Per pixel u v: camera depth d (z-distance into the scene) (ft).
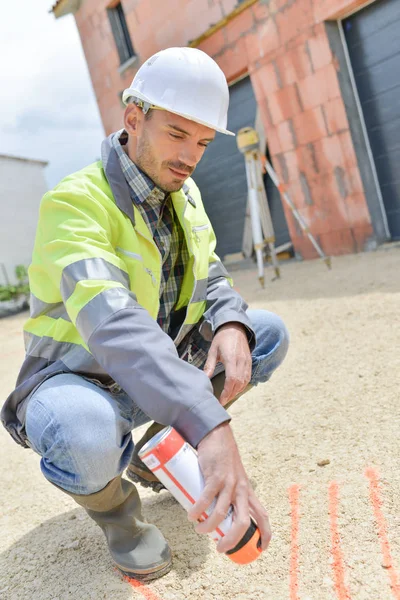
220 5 22.21
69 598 4.75
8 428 4.96
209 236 5.65
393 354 8.70
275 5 20.11
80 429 4.14
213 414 3.62
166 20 24.86
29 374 4.91
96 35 29.19
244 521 3.33
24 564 5.51
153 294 4.90
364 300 12.54
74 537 5.82
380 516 4.88
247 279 21.17
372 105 19.27
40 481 7.66
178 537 5.31
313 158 20.61
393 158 19.19
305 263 21.30
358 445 6.16
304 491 5.55
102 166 4.93
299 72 20.12
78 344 4.63
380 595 4.02
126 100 4.93
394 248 18.86
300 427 7.02
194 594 4.48
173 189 4.84
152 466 3.54
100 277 4.18
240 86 23.65
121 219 4.72
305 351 10.11
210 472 3.45
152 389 3.75
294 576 4.44
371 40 18.69
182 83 4.44
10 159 56.75
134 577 4.76
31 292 4.87
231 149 25.25
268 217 18.88
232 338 4.97
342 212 20.22
